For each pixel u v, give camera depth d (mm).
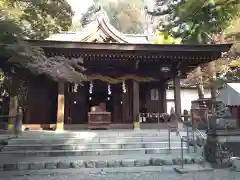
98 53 13898
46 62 8750
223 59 17438
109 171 8000
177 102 15453
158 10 12844
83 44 13336
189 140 10867
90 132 12602
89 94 19156
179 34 12383
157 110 18641
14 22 7816
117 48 13625
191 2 9883
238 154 8812
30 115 16328
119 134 12062
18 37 7188
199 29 11109
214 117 9359
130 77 15906
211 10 10078
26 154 9789
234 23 14586
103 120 15094
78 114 18422
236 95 11367
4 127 14727
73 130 14633
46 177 7324
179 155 9633
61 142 10969
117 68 16141
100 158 9219
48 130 14773
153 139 11398
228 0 9688
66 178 7180
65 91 18047
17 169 8242
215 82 16844
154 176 7371
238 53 16750
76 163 8555
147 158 9078
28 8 9242
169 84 22219
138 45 13703
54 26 10922
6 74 12273
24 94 15461
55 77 9359
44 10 9398
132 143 10719
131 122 17984
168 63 15547
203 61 15219
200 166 8469
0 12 8109
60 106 14523
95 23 15375
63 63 9352
